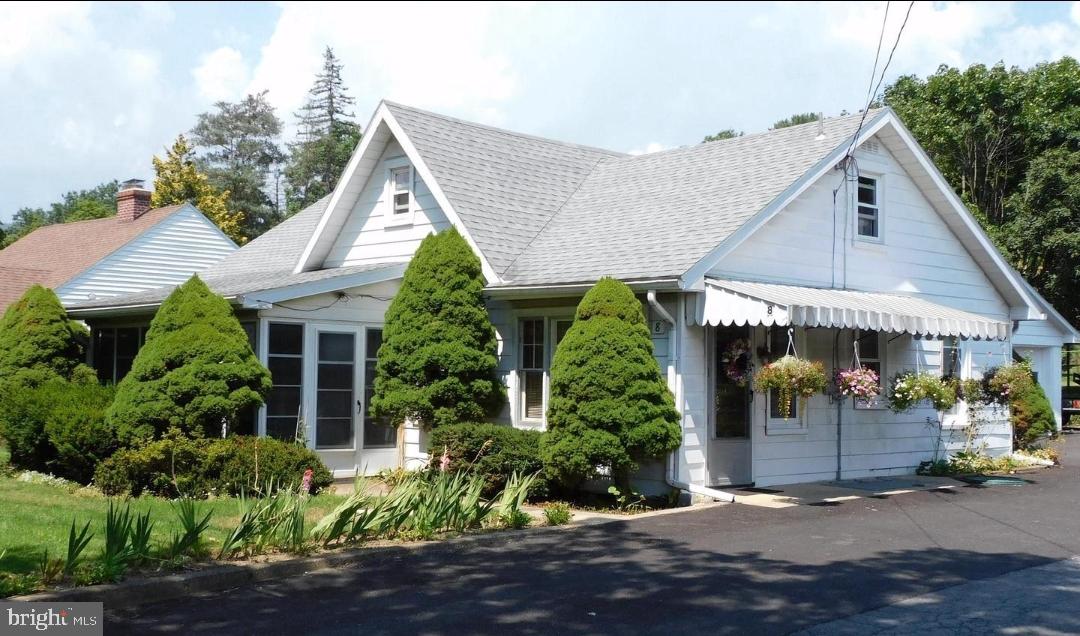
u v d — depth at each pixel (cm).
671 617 828
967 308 2106
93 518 1194
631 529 1264
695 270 1461
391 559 1063
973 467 1992
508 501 1257
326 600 884
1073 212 3550
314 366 1745
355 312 1809
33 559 944
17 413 1658
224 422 1552
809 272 1731
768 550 1123
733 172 1850
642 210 1833
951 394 1798
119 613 830
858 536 1212
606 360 1412
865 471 1867
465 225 1766
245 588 926
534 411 1709
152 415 1510
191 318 1552
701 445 1541
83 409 1581
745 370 1573
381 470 1695
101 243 3547
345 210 2095
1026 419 2262
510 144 2194
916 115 4225
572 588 932
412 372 1639
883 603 874
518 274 1694
